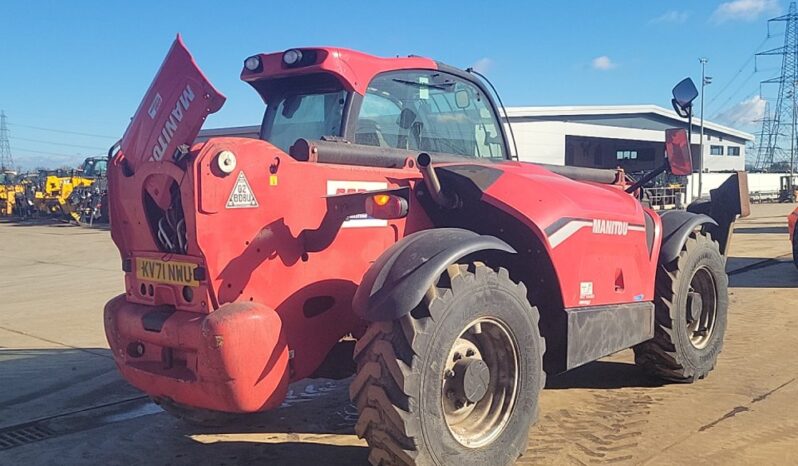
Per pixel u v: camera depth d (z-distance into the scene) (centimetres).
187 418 400
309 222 338
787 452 377
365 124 393
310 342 348
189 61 315
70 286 1146
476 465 321
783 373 527
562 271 386
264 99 443
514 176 396
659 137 4088
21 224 2917
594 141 4059
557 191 402
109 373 581
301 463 380
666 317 485
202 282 314
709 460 367
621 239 432
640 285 453
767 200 4734
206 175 304
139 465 385
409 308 294
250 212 318
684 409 450
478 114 473
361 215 362
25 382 558
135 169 342
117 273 1316
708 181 4206
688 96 488
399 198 311
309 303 347
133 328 346
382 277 310
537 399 355
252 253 320
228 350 300
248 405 308
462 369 323
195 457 394
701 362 509
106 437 432
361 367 307
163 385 330
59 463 392
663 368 499
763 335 646
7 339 722
